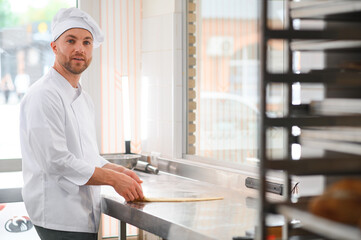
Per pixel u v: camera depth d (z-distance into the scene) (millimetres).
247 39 3119
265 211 1109
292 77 1094
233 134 3127
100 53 3480
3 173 3357
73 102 2459
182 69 3293
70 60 2438
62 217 2365
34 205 2406
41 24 3469
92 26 2539
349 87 1134
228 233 1763
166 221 1975
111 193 2580
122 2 3512
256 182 2506
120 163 3129
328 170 1056
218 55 3213
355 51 1124
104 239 3410
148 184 2828
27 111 2355
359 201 998
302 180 1310
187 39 3289
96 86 3480
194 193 2566
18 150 3441
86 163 2346
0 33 3383
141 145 3600
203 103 3275
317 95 1229
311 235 1173
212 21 3227
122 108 3543
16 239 3133
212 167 2912
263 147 1098
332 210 1001
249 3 3104
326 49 1105
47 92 2322
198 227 1854
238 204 2297
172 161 3211
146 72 3568
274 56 2639
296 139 1229
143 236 3350
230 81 3160
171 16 3275
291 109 1239
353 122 1046
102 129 3498
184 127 3316
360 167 1056
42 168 2355
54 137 2285
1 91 3400
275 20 2652
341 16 1146
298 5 1198
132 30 3555
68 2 3500
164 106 3389
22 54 3439
